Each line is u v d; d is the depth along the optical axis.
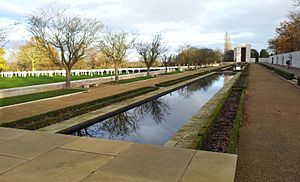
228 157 5.11
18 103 13.15
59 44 19.70
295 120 9.73
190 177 4.27
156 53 39.97
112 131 10.31
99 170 4.58
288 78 27.30
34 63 46.62
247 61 118.81
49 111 10.50
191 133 8.14
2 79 26.53
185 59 64.50
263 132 8.21
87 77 30.98
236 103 13.55
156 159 5.03
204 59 72.00
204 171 4.49
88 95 16.66
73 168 4.68
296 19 42.75
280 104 13.17
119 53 29.55
